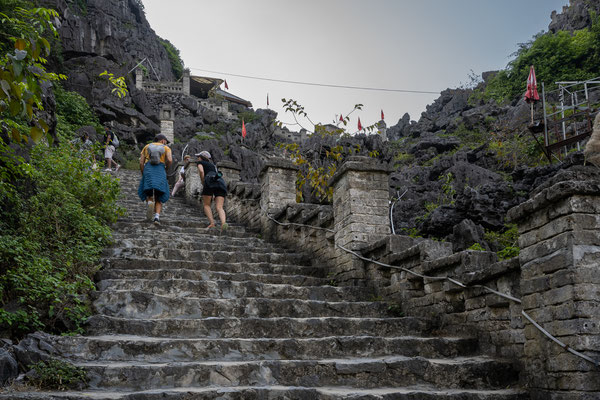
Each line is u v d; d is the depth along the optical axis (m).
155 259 7.20
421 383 4.74
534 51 32.84
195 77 55.53
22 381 3.94
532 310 4.48
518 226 4.74
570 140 14.84
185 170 16.36
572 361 3.98
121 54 36.25
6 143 6.50
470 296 5.58
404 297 6.64
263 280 7.25
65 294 5.26
